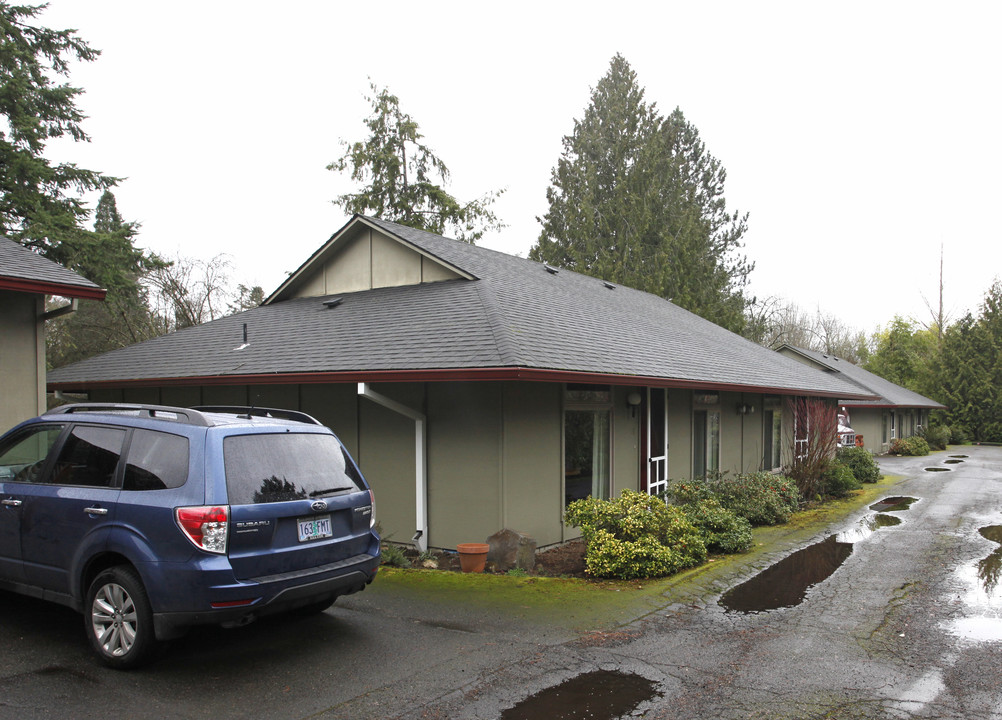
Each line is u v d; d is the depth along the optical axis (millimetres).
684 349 13922
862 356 58375
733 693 4652
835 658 5355
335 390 10281
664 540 8469
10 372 9227
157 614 4543
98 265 17688
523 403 8992
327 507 5191
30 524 5305
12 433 5848
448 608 6520
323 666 4957
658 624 6168
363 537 5547
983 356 44219
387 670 4918
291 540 4941
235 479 4738
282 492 4969
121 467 5020
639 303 18281
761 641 5742
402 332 10125
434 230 30562
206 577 4449
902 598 7180
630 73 34406
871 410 33719
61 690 4426
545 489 9367
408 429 9469
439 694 4531
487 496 8688
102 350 24844
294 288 14633
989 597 7234
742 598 7133
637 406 11883
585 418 10531
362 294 13109
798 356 35656
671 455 13086
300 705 4305
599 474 10797
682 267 32656
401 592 7074
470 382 8883
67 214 17453
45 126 18047
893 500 15648
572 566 8445
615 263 31359
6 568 5453
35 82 18281
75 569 4996
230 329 13445
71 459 5324
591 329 11602
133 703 4258
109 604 4855
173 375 11305
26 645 5203
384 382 9438
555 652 5379
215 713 4156
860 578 8062
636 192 32688
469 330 9445
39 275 9062
